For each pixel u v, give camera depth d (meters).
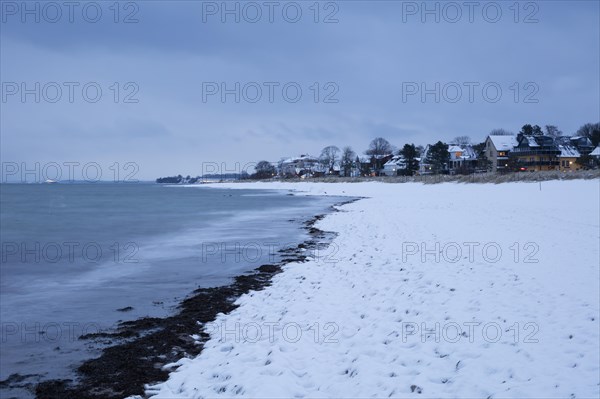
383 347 7.29
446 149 100.19
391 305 9.38
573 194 34.75
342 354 7.27
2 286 13.21
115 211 43.16
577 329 7.36
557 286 9.82
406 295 9.95
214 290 12.40
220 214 37.53
